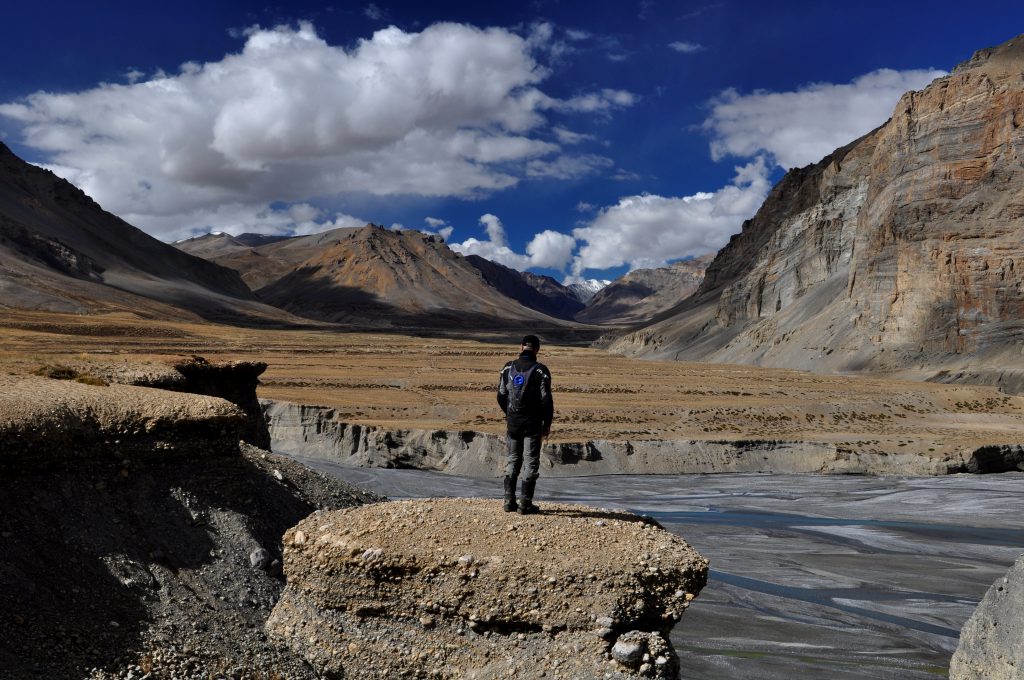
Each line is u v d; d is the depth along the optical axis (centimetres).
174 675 1015
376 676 899
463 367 11600
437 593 898
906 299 11588
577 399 8144
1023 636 1034
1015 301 10400
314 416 5325
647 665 838
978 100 12044
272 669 931
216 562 1267
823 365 12231
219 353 12181
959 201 11725
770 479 5184
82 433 1231
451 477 4675
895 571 2758
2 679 876
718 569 2750
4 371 1444
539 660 852
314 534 975
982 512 4025
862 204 14600
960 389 8875
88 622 1031
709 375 11350
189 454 1357
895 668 1756
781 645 1886
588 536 960
